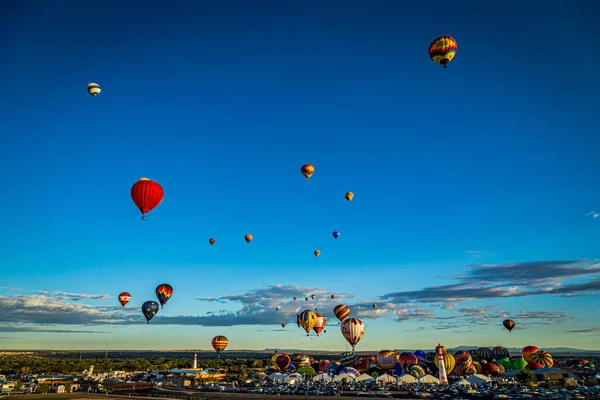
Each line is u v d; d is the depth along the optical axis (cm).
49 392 10169
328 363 15150
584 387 9544
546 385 10231
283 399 8525
